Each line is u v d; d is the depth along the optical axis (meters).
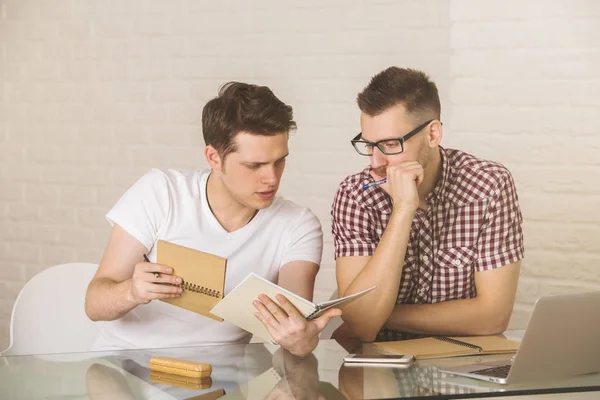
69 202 3.95
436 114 2.35
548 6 3.16
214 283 2.09
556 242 3.20
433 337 2.23
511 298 2.42
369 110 2.31
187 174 2.46
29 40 3.98
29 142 4.01
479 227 2.43
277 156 2.21
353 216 2.47
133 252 2.35
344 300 1.96
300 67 3.54
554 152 3.19
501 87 3.25
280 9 3.55
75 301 2.61
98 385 1.76
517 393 1.70
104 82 3.86
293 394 1.67
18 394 1.70
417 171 2.29
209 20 3.67
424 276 2.47
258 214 2.42
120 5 3.81
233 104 2.18
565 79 3.15
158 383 1.78
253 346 2.13
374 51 3.42
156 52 3.77
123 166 3.85
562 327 1.74
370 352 2.04
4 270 4.08
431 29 3.34
